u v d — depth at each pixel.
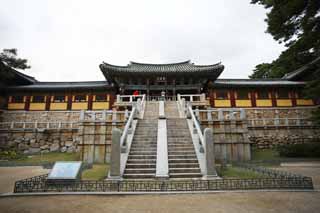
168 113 19.48
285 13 11.78
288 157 19.34
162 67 36.16
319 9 11.05
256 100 31.80
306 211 5.62
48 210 5.93
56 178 8.27
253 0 13.62
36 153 23.52
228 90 32.34
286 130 25.36
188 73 31.48
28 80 32.25
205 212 5.66
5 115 30.91
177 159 11.05
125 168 10.54
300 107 31.12
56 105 31.92
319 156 18.81
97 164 16.00
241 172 11.67
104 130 17.25
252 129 25.47
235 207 6.02
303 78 32.03
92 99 32.31
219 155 16.89
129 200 6.79
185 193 7.45
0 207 6.20
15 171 13.35
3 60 26.89
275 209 5.81
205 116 18.58
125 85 32.28
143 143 12.96
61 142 24.34
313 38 12.04
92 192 7.57
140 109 19.39
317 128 25.22
